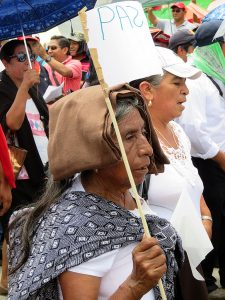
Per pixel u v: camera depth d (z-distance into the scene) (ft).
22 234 7.71
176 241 8.27
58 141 7.39
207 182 18.40
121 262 7.30
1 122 16.81
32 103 17.30
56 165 7.40
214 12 18.43
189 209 11.36
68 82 24.56
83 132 7.25
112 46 9.78
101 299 7.29
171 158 12.06
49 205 7.68
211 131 18.22
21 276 7.24
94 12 9.80
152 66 10.06
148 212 8.31
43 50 24.00
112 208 7.44
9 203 15.48
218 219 18.65
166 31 32.19
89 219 7.25
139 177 7.73
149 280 6.95
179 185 11.78
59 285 7.20
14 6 14.10
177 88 12.29
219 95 18.15
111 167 7.59
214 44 18.07
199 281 11.32
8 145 16.62
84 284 7.01
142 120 7.75
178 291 11.34
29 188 16.93
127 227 7.30
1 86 17.07
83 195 7.52
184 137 12.80
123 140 7.53
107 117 7.27
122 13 9.98
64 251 7.06
